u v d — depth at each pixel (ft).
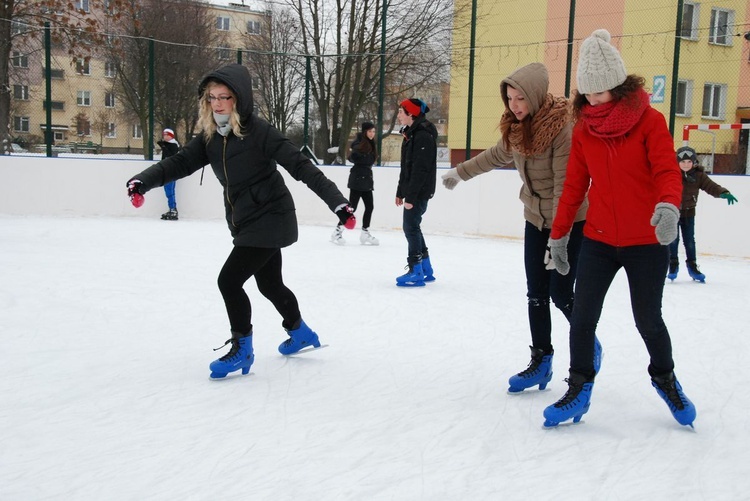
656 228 7.89
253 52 39.83
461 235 34.27
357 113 42.57
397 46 46.83
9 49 37.86
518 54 40.09
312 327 14.64
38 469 7.55
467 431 8.90
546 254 9.64
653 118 8.23
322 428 8.91
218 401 9.87
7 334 13.14
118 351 12.32
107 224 33.96
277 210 10.84
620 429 9.08
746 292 20.31
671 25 37.60
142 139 40.63
